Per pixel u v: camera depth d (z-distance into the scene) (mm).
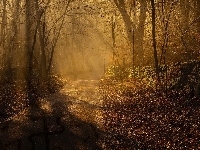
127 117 15211
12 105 18781
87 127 14203
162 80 19734
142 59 28969
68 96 24219
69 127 14258
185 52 22422
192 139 10938
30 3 31234
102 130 13609
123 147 11297
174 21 22891
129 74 29750
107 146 11602
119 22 34688
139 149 10938
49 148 11758
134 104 17594
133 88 22938
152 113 14930
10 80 27078
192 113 13664
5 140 12633
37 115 16656
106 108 18281
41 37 34000
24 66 31219
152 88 20438
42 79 31047
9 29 32625
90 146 11742
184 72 18484
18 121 15328
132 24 30656
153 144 11195
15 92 22656
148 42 28469
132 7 31422
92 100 21891
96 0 32812
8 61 31062
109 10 32938
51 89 27516
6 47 31828
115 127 13859
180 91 17172
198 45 22391
